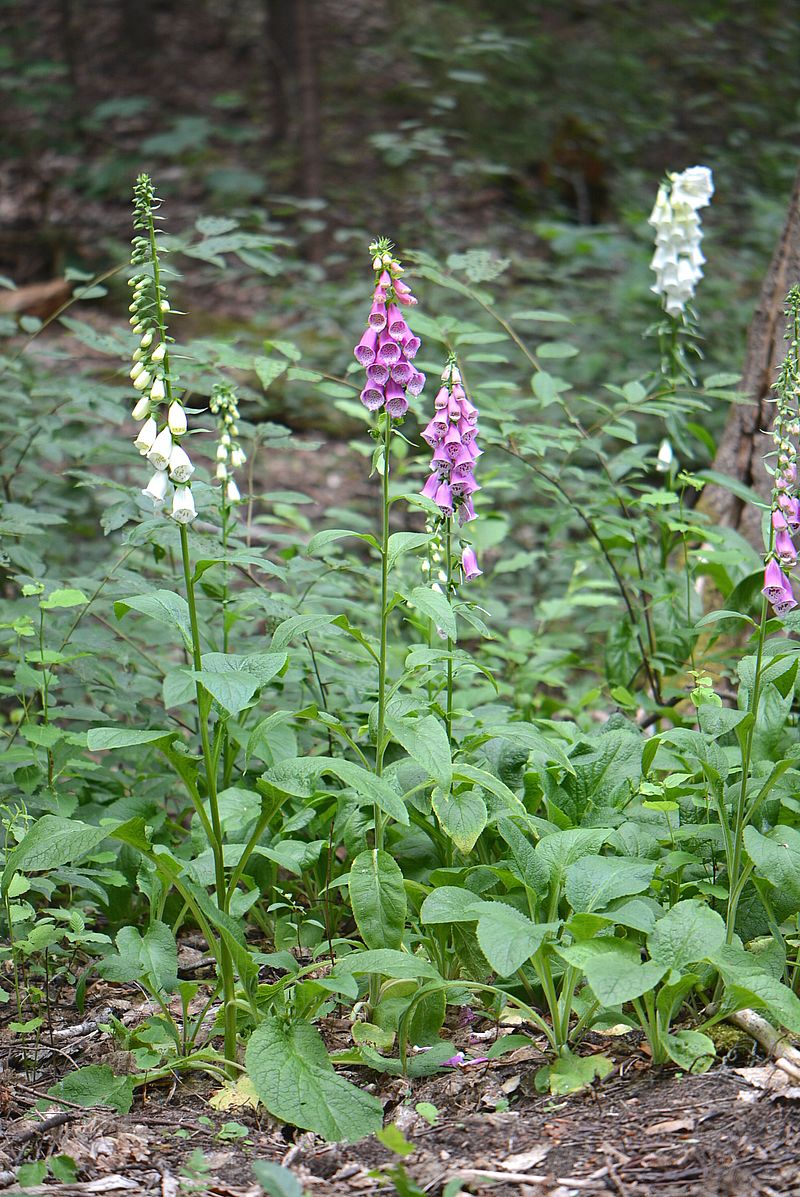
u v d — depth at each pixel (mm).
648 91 15914
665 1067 2844
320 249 11859
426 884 3391
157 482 2746
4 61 14930
